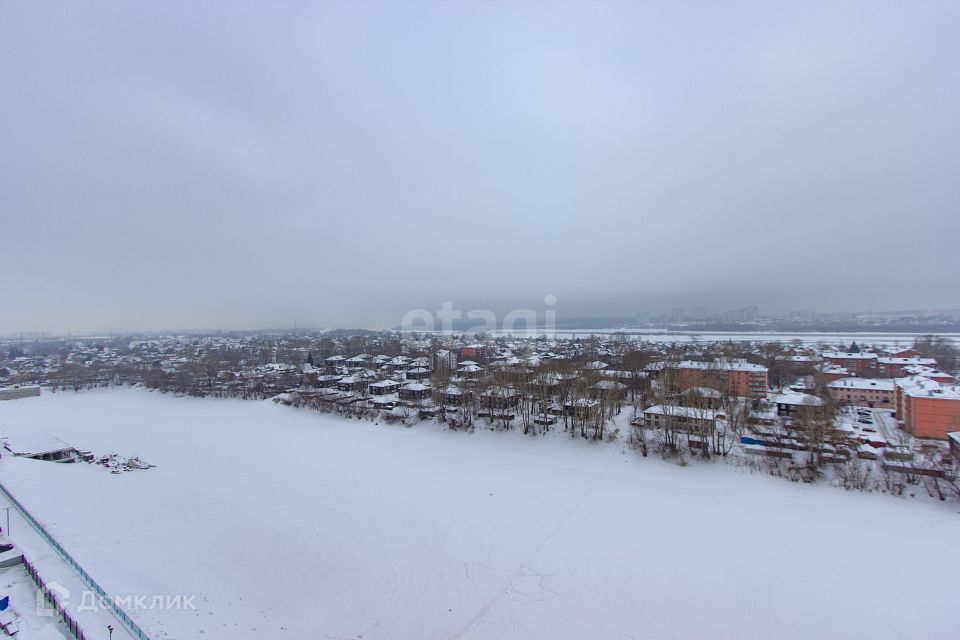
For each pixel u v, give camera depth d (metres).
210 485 74.69
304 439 104.44
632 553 52.28
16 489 67.75
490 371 132.88
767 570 48.84
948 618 41.16
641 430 92.69
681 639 38.69
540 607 42.59
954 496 64.94
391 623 40.00
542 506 65.25
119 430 122.69
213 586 43.88
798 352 196.62
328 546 53.41
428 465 84.00
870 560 50.69
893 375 163.25
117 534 54.19
